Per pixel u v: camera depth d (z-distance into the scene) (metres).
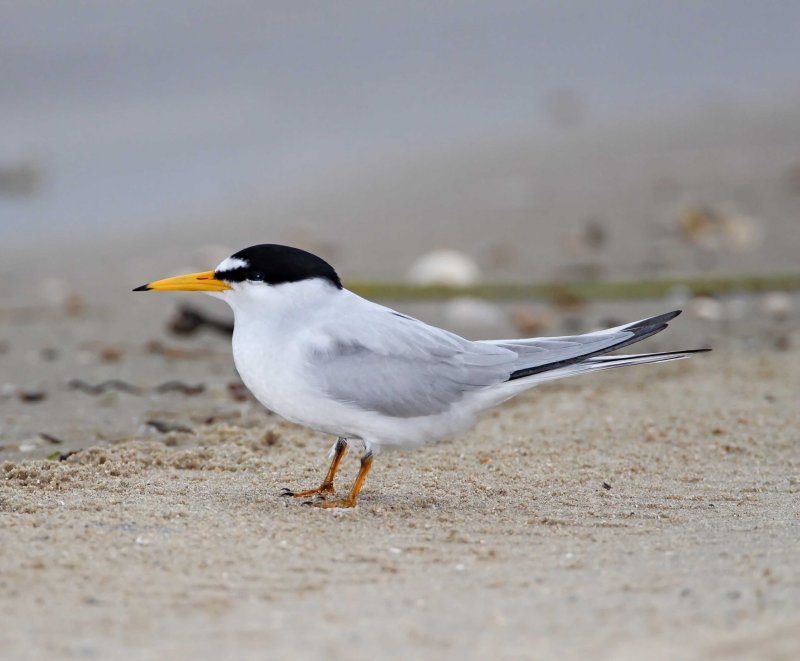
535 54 35.78
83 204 23.78
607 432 10.66
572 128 28.73
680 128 28.12
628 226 20.72
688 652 5.38
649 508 8.28
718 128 27.94
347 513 7.97
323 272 8.48
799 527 7.69
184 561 6.76
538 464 9.65
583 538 7.45
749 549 7.11
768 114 28.95
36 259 20.16
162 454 9.55
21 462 9.28
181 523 7.55
